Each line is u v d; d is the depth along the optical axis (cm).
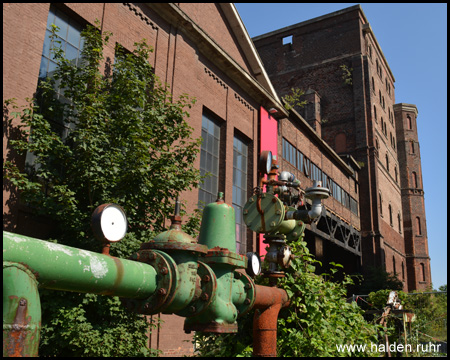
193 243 332
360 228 3353
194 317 374
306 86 3844
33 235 764
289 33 4050
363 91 3588
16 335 217
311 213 530
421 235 4725
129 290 291
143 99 816
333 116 3666
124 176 720
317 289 552
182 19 1286
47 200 673
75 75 821
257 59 1733
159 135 847
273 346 477
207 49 1427
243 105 1661
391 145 4328
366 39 3859
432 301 1284
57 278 245
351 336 584
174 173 824
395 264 3931
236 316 394
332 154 2816
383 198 3744
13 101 740
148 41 1177
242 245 1528
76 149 722
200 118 1359
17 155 738
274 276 523
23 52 784
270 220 534
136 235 752
